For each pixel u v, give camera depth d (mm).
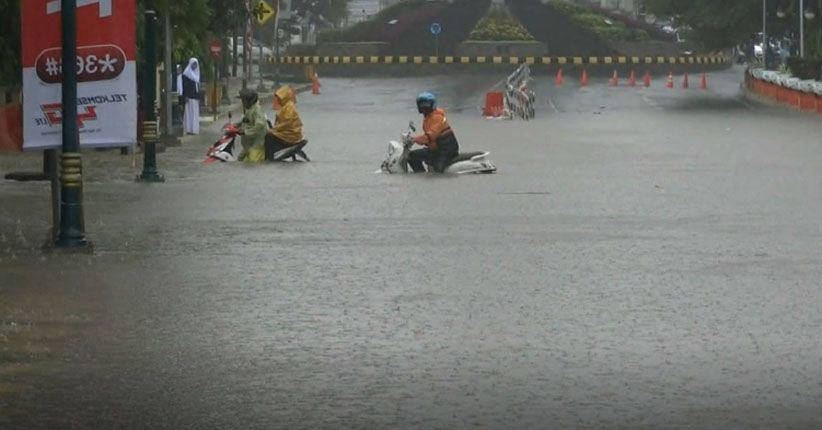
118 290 16438
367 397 11453
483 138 44969
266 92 77312
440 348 13297
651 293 16203
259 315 14898
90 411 11039
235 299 15844
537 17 114312
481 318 14719
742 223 22672
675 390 11633
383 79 95812
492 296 16016
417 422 10680
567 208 24938
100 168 33438
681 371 12305
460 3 118312
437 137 32031
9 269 18000
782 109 65562
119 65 19828
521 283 16906
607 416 10828
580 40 110562
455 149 32219
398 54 107312
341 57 103125
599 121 55656
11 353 13094
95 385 11875
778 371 12297
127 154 37594
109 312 15070
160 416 10891
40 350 13219
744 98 75688
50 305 15484
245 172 32438
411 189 28422
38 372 12352
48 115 19812
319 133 47688
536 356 12938
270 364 12641
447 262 18547
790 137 45281
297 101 71250
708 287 16594
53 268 18062
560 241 20578
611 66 103750
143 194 27500
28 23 19734
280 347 13344
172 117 45469
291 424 10641
